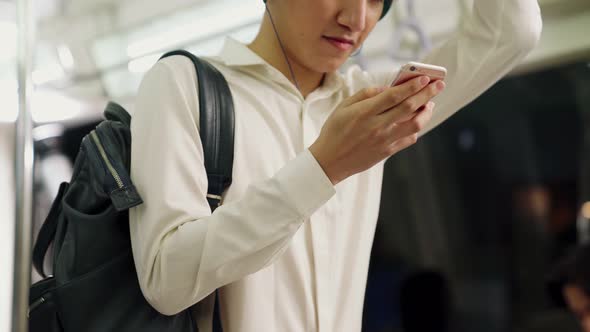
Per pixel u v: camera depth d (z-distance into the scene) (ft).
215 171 2.56
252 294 2.56
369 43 7.91
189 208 2.33
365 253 3.04
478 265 8.55
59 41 8.58
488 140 8.56
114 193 2.40
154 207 2.32
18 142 3.03
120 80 8.89
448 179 8.74
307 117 2.92
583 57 7.62
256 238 2.15
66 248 2.57
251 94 2.84
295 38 2.77
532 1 3.12
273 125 2.82
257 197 2.18
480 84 3.24
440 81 2.07
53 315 2.61
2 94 7.04
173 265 2.19
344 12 2.64
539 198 8.27
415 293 8.67
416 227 8.77
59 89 8.68
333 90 3.09
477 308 8.48
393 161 8.91
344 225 2.95
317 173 2.15
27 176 3.00
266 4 2.96
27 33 3.19
